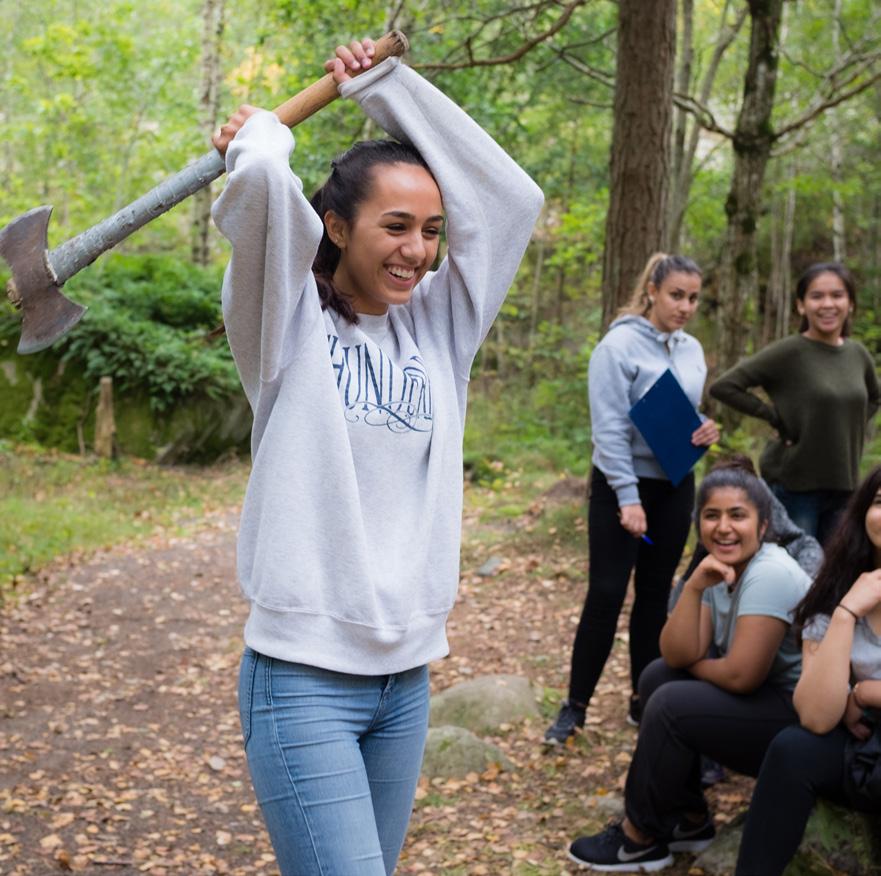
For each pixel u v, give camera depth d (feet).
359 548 6.22
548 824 12.57
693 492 14.03
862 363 15.88
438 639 6.74
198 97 61.16
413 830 12.67
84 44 53.83
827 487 15.64
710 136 69.62
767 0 28.63
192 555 28.63
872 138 62.18
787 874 9.85
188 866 12.42
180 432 44.96
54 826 13.30
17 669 19.42
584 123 55.83
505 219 7.03
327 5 32.48
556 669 18.13
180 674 19.52
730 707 10.62
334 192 6.56
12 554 26.81
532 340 61.77
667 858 11.37
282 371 6.33
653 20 22.25
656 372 13.62
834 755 9.50
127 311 47.91
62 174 59.82
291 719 6.22
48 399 45.16
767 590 10.58
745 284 30.01
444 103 6.82
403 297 6.59
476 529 29.17
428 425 6.58
